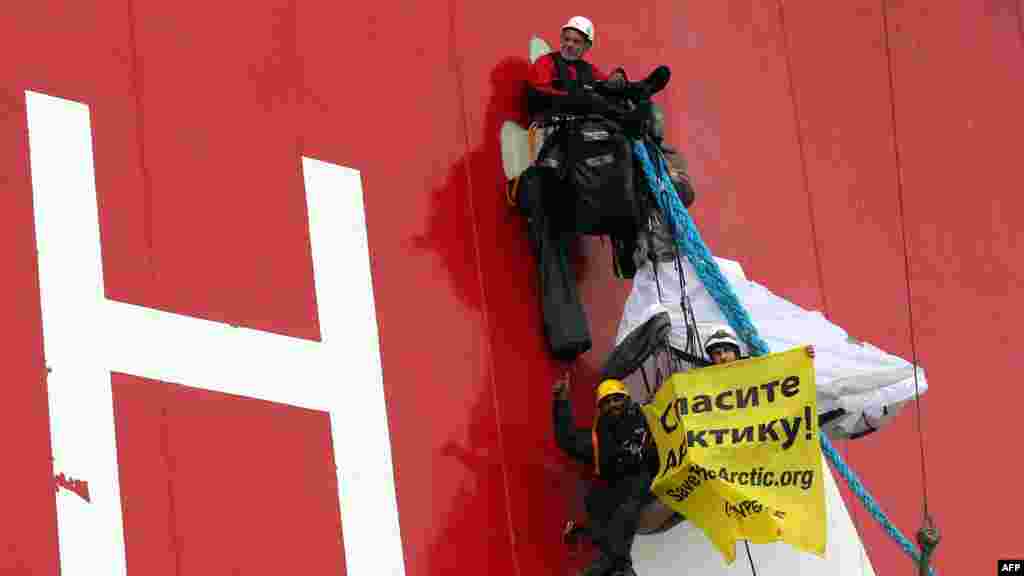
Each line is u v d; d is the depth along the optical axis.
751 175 12.98
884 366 11.27
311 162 10.94
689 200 11.76
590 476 11.22
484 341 11.16
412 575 10.34
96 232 10.11
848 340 11.48
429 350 10.93
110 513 9.60
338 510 10.26
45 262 9.91
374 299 10.85
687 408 10.21
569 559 10.91
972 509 13.01
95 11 10.54
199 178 10.52
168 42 10.71
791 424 10.15
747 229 12.78
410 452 10.62
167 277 10.22
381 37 11.55
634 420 10.47
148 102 10.52
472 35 11.95
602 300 11.79
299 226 10.76
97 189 10.19
